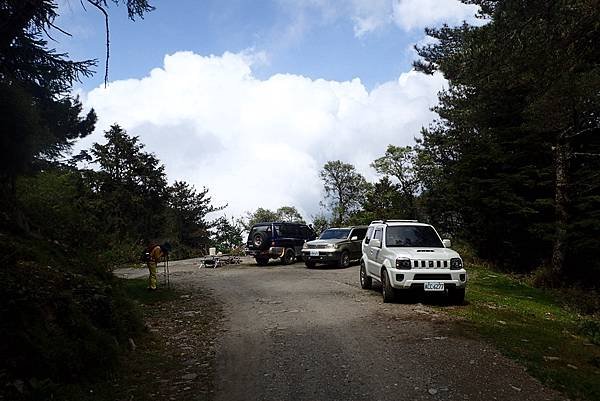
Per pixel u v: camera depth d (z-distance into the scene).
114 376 5.32
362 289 12.79
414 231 11.59
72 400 4.35
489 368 5.57
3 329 4.44
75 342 5.15
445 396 4.71
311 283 14.44
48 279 5.96
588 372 5.57
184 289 13.73
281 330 7.89
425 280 9.88
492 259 23.41
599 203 18.38
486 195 21.83
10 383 4.07
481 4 12.85
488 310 9.68
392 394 4.80
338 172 56.16
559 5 7.53
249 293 12.70
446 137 28.70
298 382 5.26
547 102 13.50
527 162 21.56
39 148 7.93
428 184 36.44
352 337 7.20
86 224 11.67
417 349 6.42
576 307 13.06
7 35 6.49
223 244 43.94
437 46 23.11
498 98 20.98
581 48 8.22
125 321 7.16
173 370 5.83
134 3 6.51
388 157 41.00
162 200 37.81
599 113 15.78
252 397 4.85
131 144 36.25
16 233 7.68
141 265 22.92
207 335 7.80
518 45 8.55
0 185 8.56
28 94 7.48
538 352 6.32
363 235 21.70
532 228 19.77
